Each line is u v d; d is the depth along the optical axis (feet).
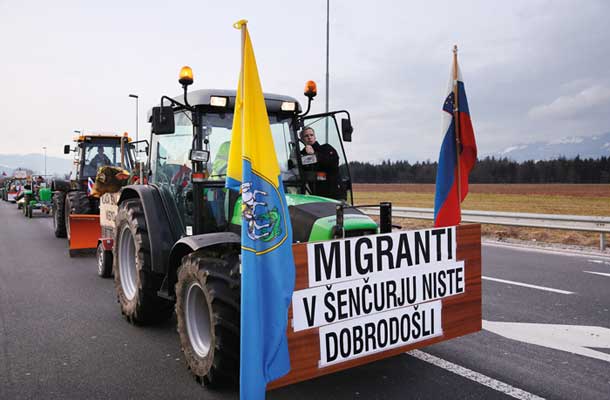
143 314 15.47
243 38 9.02
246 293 8.77
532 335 14.58
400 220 53.01
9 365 12.62
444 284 11.69
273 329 9.02
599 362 12.44
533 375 11.64
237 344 10.52
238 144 9.18
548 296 19.16
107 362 12.84
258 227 8.89
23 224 51.83
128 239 16.94
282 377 9.29
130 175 24.77
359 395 10.71
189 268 11.38
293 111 15.83
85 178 36.73
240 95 9.09
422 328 11.32
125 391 11.10
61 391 11.11
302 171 15.89
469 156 13.69
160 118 13.37
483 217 38.11
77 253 29.94
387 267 10.73
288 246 9.21
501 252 30.30
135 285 16.61
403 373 11.89
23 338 14.70
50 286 21.61
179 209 15.64
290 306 9.42
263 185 8.98
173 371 12.25
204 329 11.71
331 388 11.10
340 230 11.36
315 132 16.19
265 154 9.04
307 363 9.66
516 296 19.20
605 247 31.58
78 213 33.73
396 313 10.88
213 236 11.87
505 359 12.71
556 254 29.37
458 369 12.07
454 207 13.58
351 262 10.21
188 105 14.02
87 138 37.55
